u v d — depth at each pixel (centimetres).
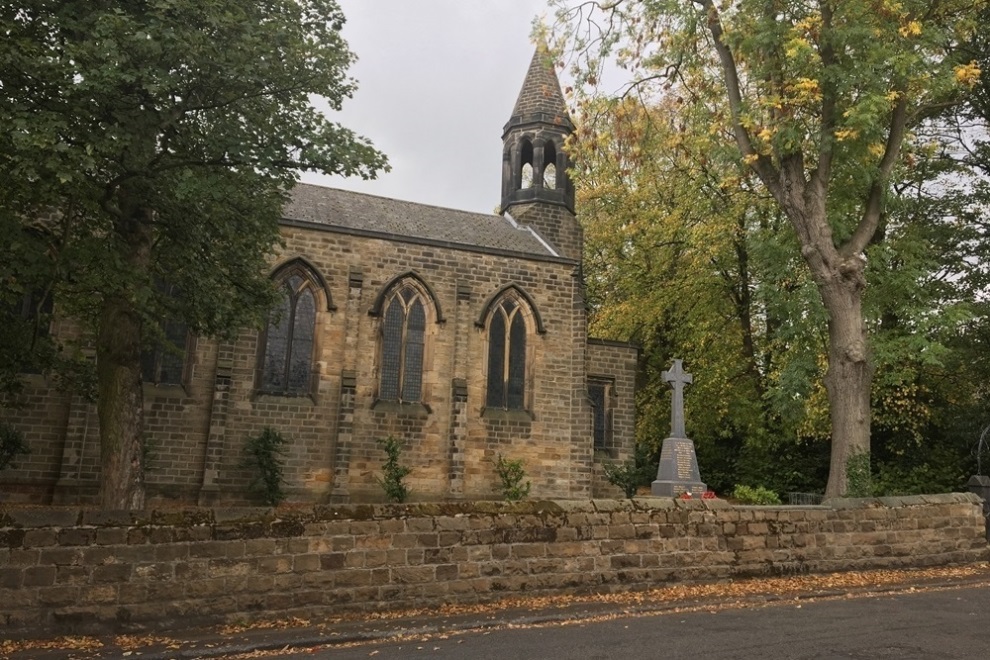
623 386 2998
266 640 800
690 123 2403
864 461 1569
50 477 2123
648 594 1088
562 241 3141
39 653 739
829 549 1298
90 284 1230
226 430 2333
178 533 860
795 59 1507
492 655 743
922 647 770
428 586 979
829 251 1669
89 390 1741
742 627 873
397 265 2617
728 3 1747
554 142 3241
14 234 1178
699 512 1191
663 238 3216
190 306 1553
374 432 2503
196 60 1210
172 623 838
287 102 1405
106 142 1170
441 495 2541
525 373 2761
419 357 2634
